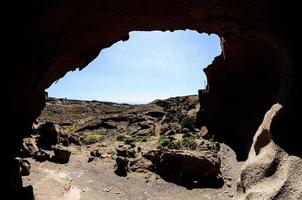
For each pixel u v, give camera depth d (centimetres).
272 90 2311
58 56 1025
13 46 784
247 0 829
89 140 3094
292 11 771
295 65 816
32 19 788
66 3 814
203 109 3153
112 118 4097
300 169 676
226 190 1691
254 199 712
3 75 792
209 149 2416
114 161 2144
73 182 1648
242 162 2192
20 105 941
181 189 1695
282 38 871
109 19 962
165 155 1886
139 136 3325
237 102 2820
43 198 1321
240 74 2669
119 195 1565
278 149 751
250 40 1720
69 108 5606
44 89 1127
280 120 796
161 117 3925
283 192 658
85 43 1052
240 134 2628
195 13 1009
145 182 1783
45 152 2033
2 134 873
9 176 916
